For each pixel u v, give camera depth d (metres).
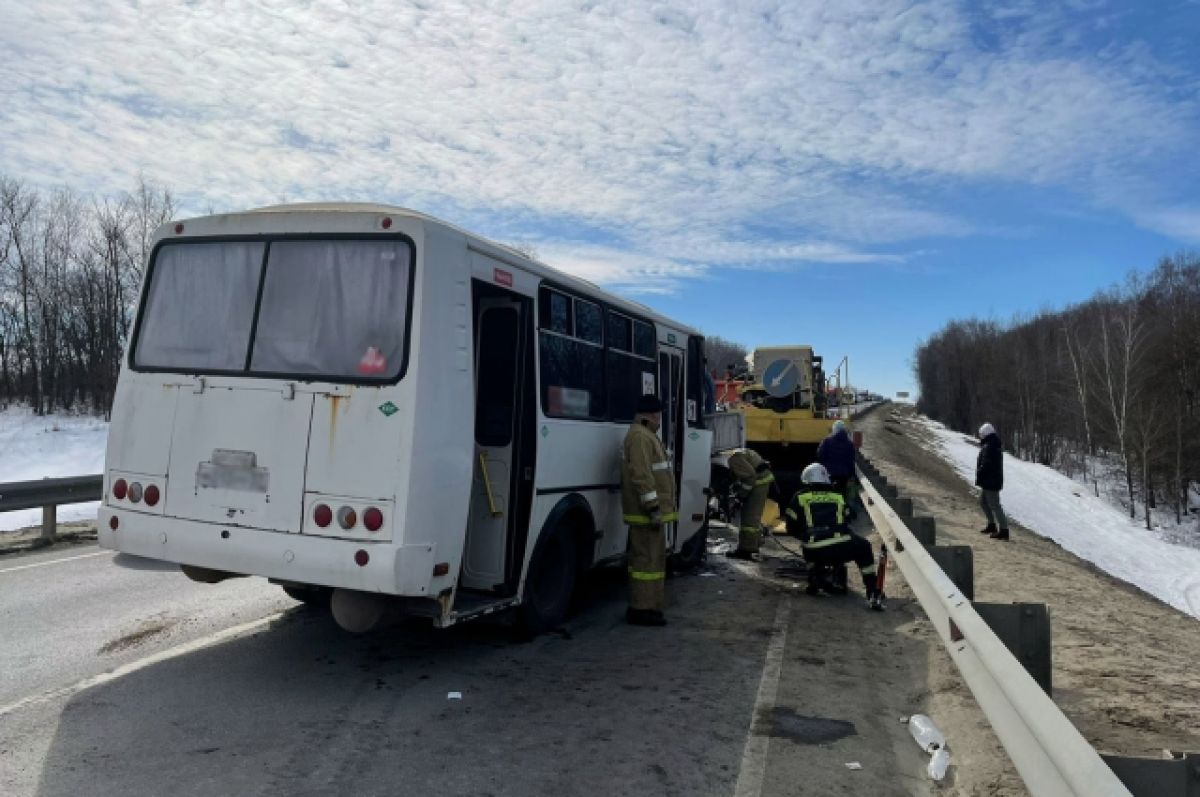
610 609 8.20
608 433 7.80
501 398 6.40
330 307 5.34
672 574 10.12
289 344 5.37
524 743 4.74
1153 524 49.12
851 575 10.52
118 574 8.79
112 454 5.68
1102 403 59.47
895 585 9.78
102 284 52.88
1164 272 74.12
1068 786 2.61
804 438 17.42
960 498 27.42
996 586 10.09
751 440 17.72
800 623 7.88
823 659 6.71
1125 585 19.17
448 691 5.55
